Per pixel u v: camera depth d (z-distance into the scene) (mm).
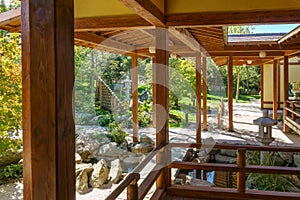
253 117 11617
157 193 3309
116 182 5141
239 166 3346
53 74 1146
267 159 5469
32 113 1169
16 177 5992
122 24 3424
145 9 2623
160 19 3172
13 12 3359
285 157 6172
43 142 1166
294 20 3189
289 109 8203
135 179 2424
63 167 1195
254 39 7574
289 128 8680
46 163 1166
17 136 5566
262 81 13852
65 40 1199
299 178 5219
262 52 7180
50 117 1157
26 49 1165
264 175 4996
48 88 1153
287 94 8656
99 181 5074
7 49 5219
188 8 3381
